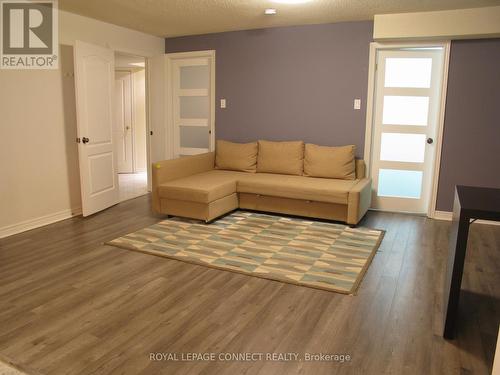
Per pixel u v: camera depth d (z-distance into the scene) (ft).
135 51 17.84
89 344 7.09
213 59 18.45
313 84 16.72
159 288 9.28
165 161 15.15
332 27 16.03
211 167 18.04
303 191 14.30
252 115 18.10
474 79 14.32
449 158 15.03
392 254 11.57
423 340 7.30
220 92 18.60
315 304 8.59
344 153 15.55
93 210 15.47
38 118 13.76
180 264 10.66
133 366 6.51
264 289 9.27
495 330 7.67
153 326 7.69
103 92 15.65
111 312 8.20
